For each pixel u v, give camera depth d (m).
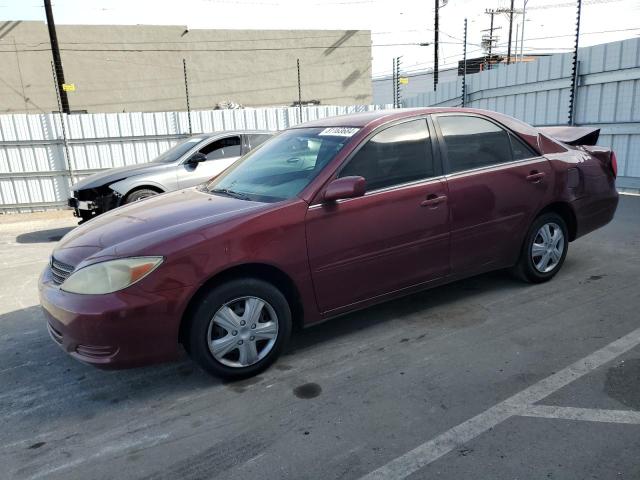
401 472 2.40
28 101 24.91
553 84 9.95
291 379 3.31
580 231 4.80
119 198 7.63
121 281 2.94
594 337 3.62
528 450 2.49
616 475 2.30
